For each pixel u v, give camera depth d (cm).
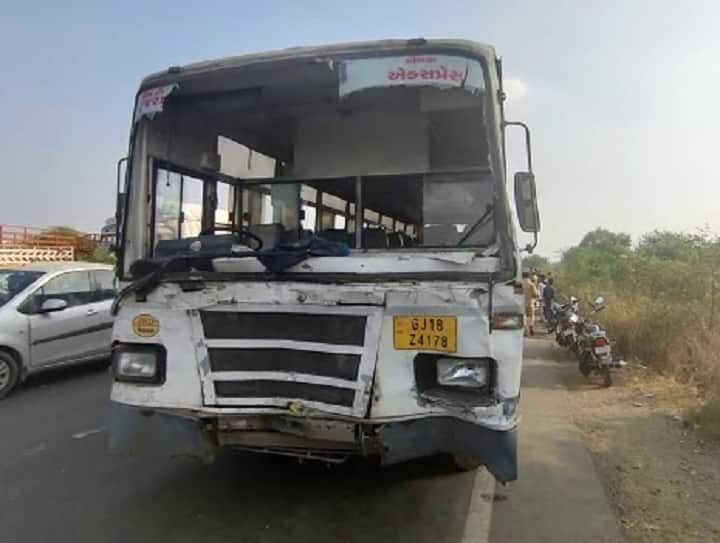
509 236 362
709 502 471
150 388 396
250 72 418
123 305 406
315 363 369
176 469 536
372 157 482
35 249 2802
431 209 457
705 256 1423
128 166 445
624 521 439
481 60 382
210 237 422
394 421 355
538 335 1606
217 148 523
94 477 517
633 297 1416
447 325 350
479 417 344
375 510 451
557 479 522
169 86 438
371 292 358
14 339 832
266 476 518
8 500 467
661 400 804
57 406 775
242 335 380
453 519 438
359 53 396
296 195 507
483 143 444
